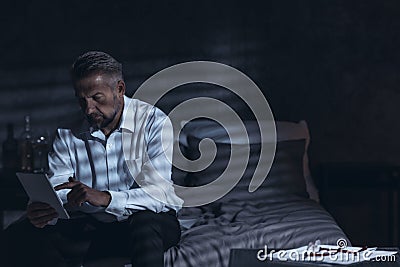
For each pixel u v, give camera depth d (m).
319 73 5.46
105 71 3.64
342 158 5.48
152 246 3.34
